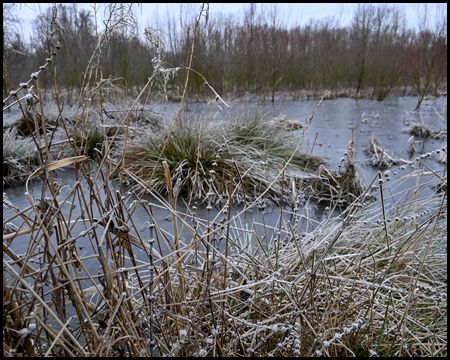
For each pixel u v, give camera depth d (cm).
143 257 301
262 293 187
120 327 146
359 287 196
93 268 288
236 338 161
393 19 1881
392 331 187
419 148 766
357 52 1998
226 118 687
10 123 850
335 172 521
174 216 161
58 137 644
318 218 418
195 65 1384
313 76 1961
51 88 1295
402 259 217
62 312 134
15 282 124
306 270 172
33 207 121
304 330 163
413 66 1688
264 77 1681
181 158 530
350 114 1302
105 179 144
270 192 493
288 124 998
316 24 2245
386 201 430
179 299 176
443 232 276
